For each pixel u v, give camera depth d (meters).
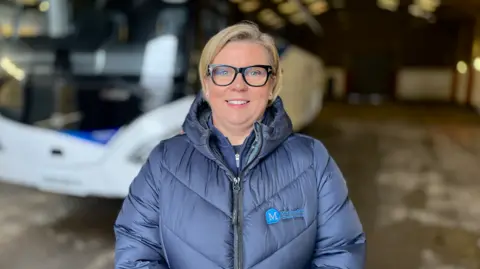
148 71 3.23
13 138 3.30
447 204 4.28
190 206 1.21
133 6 3.27
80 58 3.30
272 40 1.26
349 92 19.88
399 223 3.74
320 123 10.52
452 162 6.21
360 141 8.01
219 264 1.18
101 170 3.19
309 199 1.23
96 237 3.37
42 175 3.28
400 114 12.80
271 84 1.27
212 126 1.28
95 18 3.33
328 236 1.26
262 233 1.17
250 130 1.28
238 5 4.02
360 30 19.19
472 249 3.22
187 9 3.24
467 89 15.84
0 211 3.89
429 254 3.13
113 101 3.21
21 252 3.09
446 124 10.41
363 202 4.32
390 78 19.38
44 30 3.37
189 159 1.26
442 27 17.95
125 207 1.32
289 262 1.20
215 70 1.23
